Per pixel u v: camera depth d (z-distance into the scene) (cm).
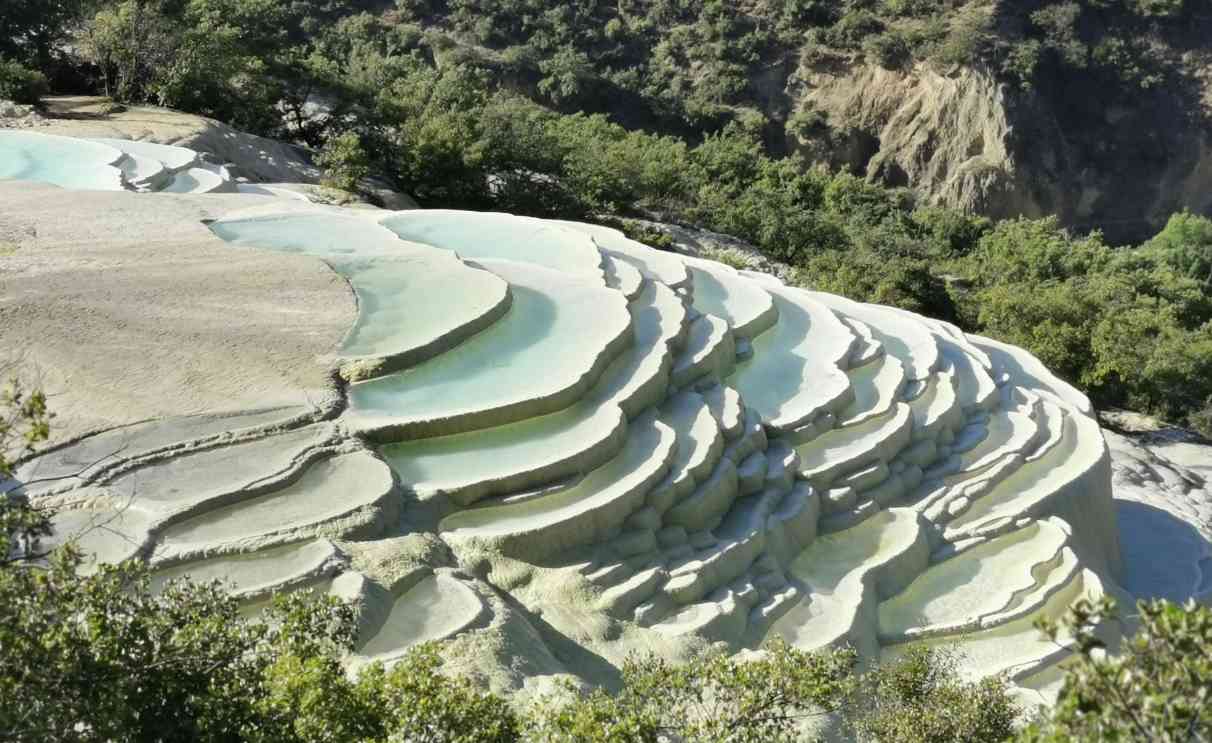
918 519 3391
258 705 1515
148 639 1562
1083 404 4550
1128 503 4769
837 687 1830
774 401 3697
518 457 2923
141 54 6900
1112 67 13838
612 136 10050
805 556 3212
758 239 8288
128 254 3834
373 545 2514
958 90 13412
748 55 13962
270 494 2617
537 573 2661
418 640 2316
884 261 7644
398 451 2922
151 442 2703
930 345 4356
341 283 3734
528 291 3903
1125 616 3359
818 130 13700
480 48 13488
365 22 13300
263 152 6481
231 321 3369
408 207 6500
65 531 2369
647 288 4166
